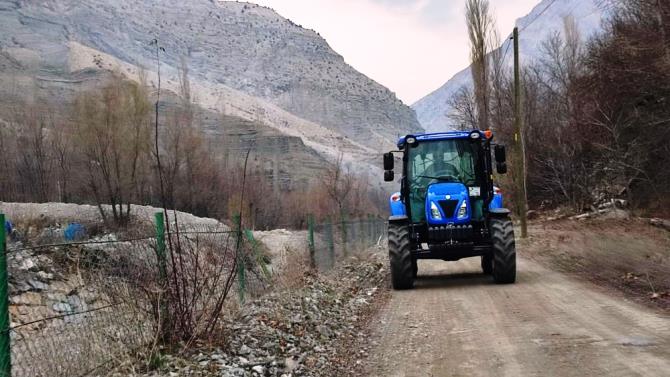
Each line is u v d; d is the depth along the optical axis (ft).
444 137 44.83
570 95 112.68
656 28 71.26
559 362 20.97
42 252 29.35
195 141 123.13
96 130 98.48
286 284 36.94
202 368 20.71
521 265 52.80
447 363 22.15
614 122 93.81
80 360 18.62
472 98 144.77
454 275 50.29
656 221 78.84
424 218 44.24
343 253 64.80
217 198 123.44
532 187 128.77
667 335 23.48
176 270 22.84
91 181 99.60
